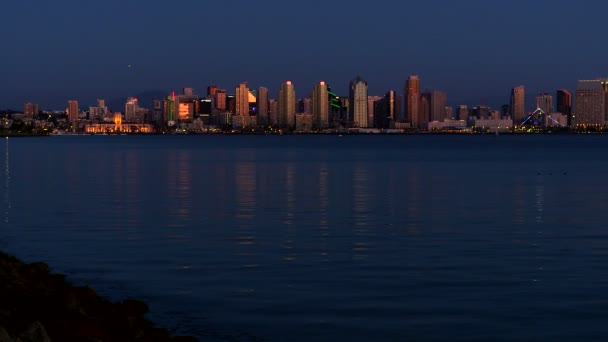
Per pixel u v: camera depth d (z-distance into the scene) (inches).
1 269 764.0
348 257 1083.9
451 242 1240.2
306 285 883.4
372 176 3097.9
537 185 2605.8
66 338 539.8
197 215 1638.8
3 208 1779.0
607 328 702.5
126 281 902.4
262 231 1374.3
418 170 3575.3
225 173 3299.7
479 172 3410.4
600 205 1887.3
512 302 799.7
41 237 1285.7
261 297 820.0
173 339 626.2
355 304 789.9
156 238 1277.1
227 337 672.4
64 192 2257.6
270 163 4301.2
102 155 5561.0
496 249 1163.3
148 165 4035.4
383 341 663.8
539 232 1366.9
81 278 920.3
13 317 553.6
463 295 832.9
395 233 1349.7
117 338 589.3
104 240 1251.8
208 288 864.3
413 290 857.5
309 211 1728.6
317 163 4318.4
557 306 781.9
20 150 6825.8
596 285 884.0
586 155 5782.5
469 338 672.4
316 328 700.7
